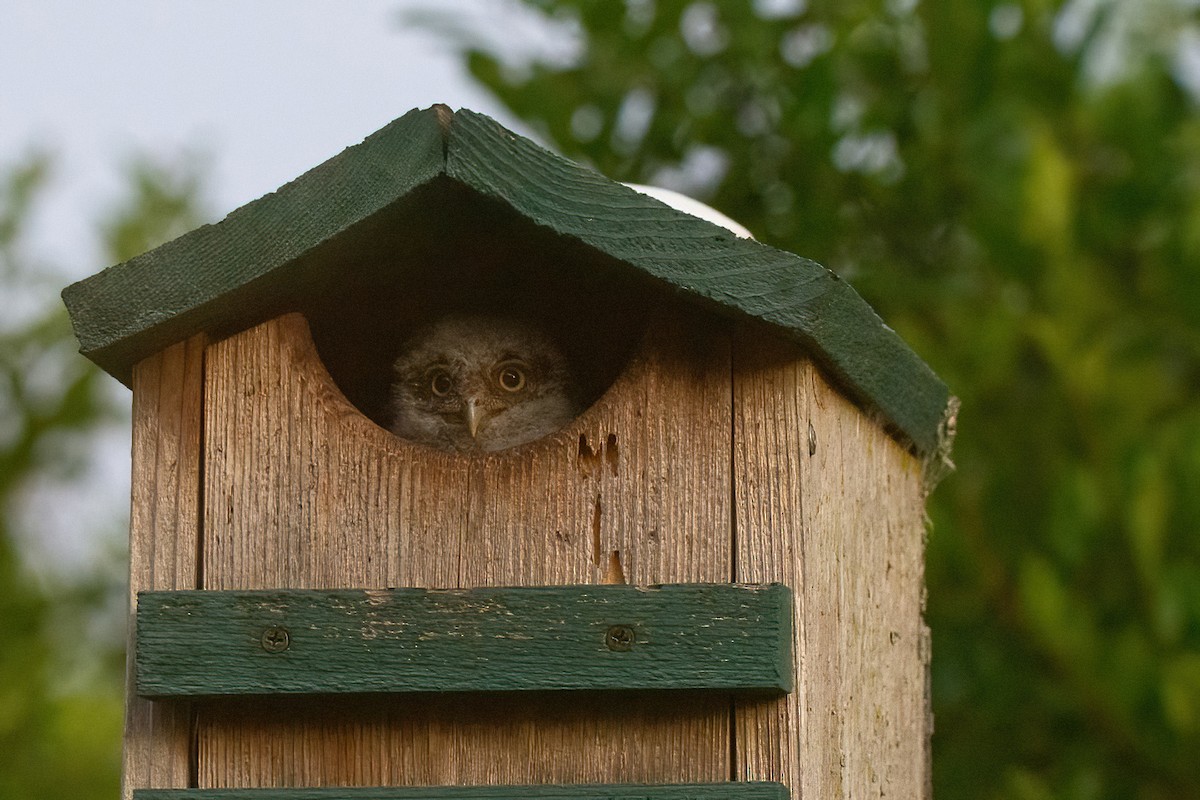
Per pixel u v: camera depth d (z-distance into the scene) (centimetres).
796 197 1010
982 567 941
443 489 763
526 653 726
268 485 768
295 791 725
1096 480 931
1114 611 933
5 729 1179
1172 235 964
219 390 775
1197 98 1027
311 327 877
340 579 759
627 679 722
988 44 992
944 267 1010
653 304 778
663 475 761
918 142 1005
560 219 738
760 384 764
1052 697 927
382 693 729
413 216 768
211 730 748
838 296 761
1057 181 952
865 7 1013
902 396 838
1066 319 950
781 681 721
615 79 1013
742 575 753
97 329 758
